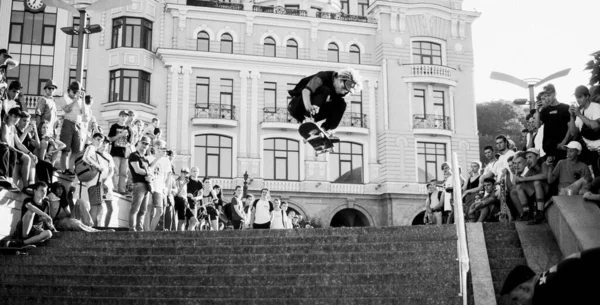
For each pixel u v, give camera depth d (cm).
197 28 4050
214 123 3897
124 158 1608
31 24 3881
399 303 843
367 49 4303
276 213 1872
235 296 895
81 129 1480
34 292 938
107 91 3872
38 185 1102
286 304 859
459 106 4303
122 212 1598
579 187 982
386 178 4062
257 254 992
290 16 4172
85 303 898
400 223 4028
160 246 1065
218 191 1920
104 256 1021
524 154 1080
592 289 378
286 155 4038
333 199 4038
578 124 1052
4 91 1197
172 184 1559
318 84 684
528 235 997
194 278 938
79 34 1659
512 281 432
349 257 968
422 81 4203
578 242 836
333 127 717
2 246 1066
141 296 917
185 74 3953
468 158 4244
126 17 3909
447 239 1020
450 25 4394
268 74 4094
